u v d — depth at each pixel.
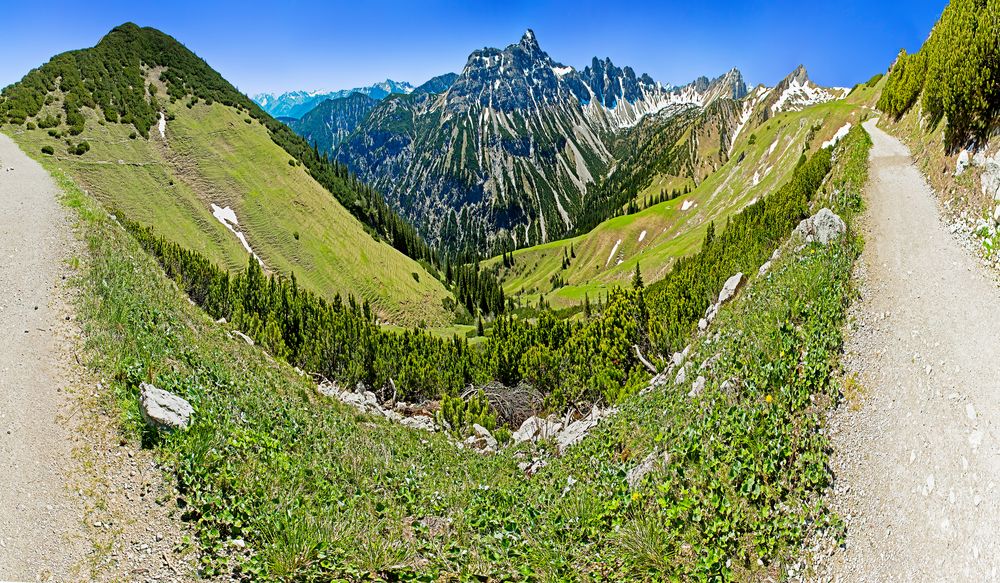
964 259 22.28
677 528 10.69
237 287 47.72
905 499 12.08
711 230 120.19
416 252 179.50
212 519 9.78
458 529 11.38
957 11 38.09
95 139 94.25
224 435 12.47
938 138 36.06
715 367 17.30
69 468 10.36
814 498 11.83
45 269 20.50
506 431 26.12
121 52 128.62
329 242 108.50
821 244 25.92
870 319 19.33
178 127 111.50
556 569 10.02
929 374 15.77
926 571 10.54
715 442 12.69
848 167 42.94
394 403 35.47
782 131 151.50
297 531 9.42
